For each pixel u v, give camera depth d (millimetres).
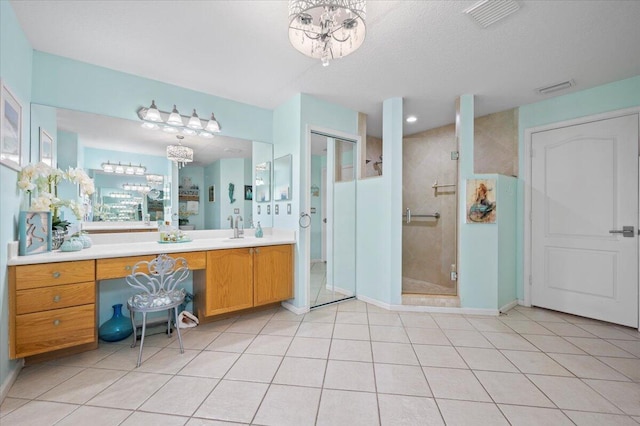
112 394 1626
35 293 1771
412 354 2109
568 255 2971
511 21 1819
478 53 2191
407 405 1550
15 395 1610
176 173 2826
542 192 3141
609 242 2725
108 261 2047
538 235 3174
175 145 2812
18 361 1824
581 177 2881
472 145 2988
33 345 1763
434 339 2365
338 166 3502
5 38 1634
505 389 1691
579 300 2895
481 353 2129
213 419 1440
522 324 2703
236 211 3168
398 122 3062
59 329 1853
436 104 3217
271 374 1839
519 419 1446
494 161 3500
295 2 1455
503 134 3428
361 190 3459
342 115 3316
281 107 3240
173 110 2666
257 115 3295
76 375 1812
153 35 1978
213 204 3043
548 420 1439
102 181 2459
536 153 3180
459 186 3068
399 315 2932
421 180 3979
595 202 2803
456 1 1647
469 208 3008
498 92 2904
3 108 1583
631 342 2326
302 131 2969
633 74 2527
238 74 2537
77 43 2064
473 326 2652
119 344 2252
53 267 1833
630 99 2596
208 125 2893
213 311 2531
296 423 1418
